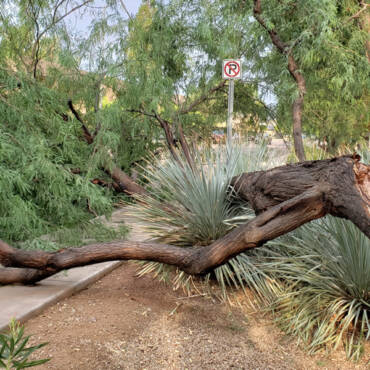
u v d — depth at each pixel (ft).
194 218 13.53
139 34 20.24
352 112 30.12
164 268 13.16
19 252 10.58
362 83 25.04
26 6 18.08
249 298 11.67
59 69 19.16
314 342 9.27
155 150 24.52
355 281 10.39
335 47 22.86
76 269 12.95
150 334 9.34
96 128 19.24
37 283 11.57
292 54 22.50
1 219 13.06
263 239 8.92
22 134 14.62
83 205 17.92
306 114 29.68
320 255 11.14
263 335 9.81
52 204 15.30
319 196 8.57
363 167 8.57
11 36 18.13
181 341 9.21
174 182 14.73
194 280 12.69
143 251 10.48
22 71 15.96
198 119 25.91
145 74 19.43
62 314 9.91
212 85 25.91
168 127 22.45
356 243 10.34
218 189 13.47
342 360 8.88
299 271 11.25
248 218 12.85
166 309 10.76
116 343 8.74
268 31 22.33
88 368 7.75
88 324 9.45
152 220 14.53
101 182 20.58
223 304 11.32
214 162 15.69
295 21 23.98
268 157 16.85
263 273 11.89
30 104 14.92
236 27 24.67
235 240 9.24
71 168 17.99
